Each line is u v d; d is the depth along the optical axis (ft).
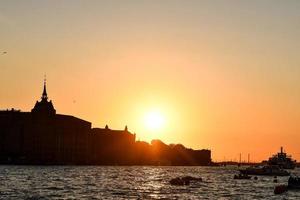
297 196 621.31
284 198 597.11
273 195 629.92
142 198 552.00
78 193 593.01
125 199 538.88
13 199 515.91
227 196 605.31
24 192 587.68
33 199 518.78
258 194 640.99
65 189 642.63
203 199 563.48
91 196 562.25
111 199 536.83
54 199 523.29
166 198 558.15
